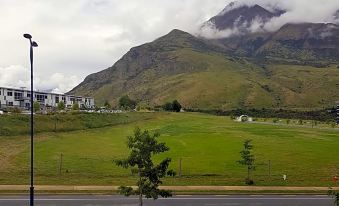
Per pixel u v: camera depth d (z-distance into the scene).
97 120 108.06
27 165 50.59
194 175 48.59
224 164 56.19
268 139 86.62
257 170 52.78
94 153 62.38
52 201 36.44
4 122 82.88
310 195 42.12
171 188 42.38
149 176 29.31
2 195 38.25
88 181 44.00
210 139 84.31
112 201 37.00
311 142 84.00
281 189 43.78
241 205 36.97
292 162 58.88
